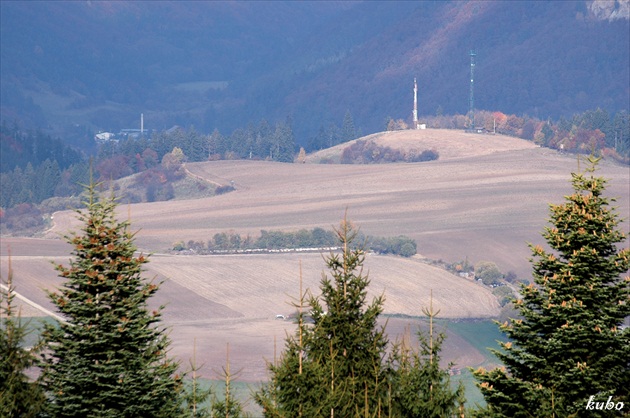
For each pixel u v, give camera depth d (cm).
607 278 8156
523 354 8081
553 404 7712
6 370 8194
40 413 8319
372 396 8238
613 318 7981
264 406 8025
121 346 8631
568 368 7900
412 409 8412
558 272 8262
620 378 7850
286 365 8150
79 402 8381
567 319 7956
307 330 8506
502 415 7950
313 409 7900
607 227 8225
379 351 8500
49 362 8581
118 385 8438
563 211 8438
